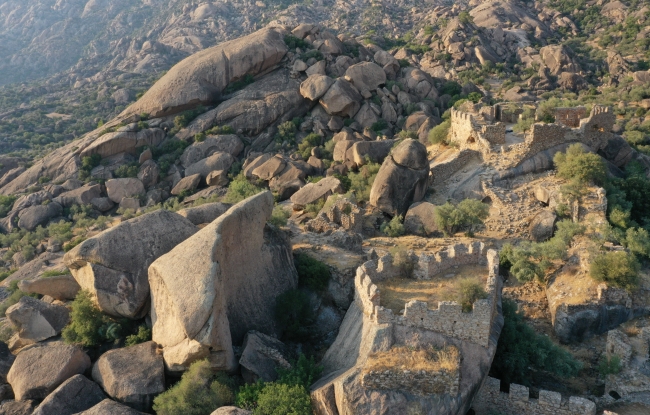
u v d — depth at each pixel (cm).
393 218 4728
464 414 2502
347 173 6888
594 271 3519
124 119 9369
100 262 3131
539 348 3000
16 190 9212
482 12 17725
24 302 3341
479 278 2952
